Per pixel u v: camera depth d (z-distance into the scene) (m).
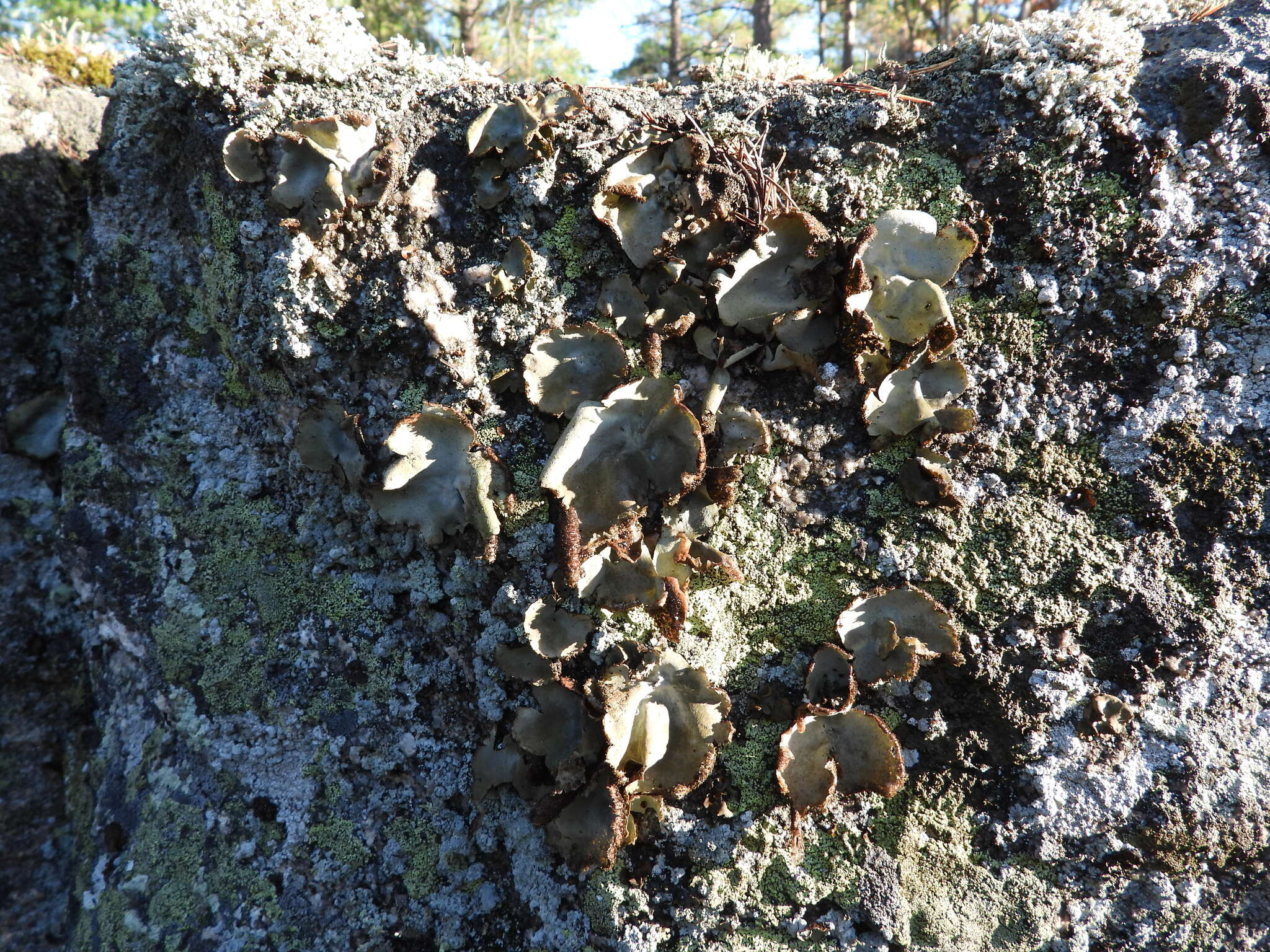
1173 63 0.38
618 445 0.37
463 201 0.39
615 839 0.36
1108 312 0.38
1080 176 0.38
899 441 0.39
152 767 0.45
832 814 0.38
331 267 0.38
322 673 0.42
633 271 0.39
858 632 0.38
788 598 0.39
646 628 0.38
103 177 0.46
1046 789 0.37
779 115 0.39
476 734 0.40
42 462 0.50
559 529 0.36
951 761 0.38
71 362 0.46
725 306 0.38
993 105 0.38
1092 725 0.37
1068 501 0.38
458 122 0.39
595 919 0.38
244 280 0.41
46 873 0.49
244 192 0.40
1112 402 0.38
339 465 0.40
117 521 0.46
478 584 0.39
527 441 0.39
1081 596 0.38
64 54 0.54
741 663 0.39
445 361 0.38
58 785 0.50
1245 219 0.37
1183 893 0.37
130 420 0.46
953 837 0.38
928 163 0.39
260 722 0.43
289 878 0.42
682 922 0.37
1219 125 0.37
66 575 0.50
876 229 0.37
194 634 0.44
